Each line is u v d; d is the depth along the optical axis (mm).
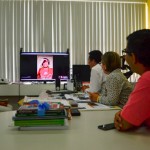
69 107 1742
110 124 1353
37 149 980
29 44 4695
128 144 1035
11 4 4660
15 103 4293
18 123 1276
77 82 3586
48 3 4727
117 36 4918
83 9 4816
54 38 4754
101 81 2865
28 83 4289
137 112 1176
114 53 2406
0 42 4660
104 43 4887
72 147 1003
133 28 4938
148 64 1239
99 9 4863
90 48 4844
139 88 1185
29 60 4113
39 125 1286
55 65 4105
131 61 1263
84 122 1463
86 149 979
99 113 1758
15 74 4664
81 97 2684
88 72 4102
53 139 1117
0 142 1073
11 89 4320
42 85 4215
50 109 1332
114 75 2254
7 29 4668
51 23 4742
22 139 1118
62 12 4762
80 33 4812
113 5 4902
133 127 1270
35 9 4695
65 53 4125
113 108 1982
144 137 1137
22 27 4684
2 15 4656
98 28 4867
